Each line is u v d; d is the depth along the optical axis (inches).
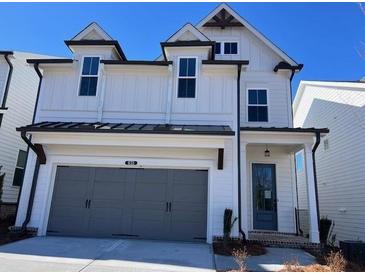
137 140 360.8
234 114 396.5
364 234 420.2
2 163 533.0
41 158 382.0
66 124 385.4
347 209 468.1
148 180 378.6
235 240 343.9
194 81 415.8
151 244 332.5
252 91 486.3
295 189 444.1
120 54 463.5
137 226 366.3
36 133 364.8
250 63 497.4
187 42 423.8
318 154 578.6
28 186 382.3
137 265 248.4
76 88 422.6
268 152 446.0
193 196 370.3
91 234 367.6
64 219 373.4
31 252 279.9
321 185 561.6
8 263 240.8
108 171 384.8
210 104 402.9
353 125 458.9
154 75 421.4
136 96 414.9
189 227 361.7
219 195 361.4
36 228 364.2
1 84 546.3
